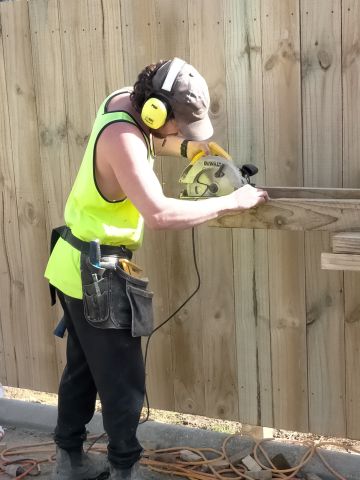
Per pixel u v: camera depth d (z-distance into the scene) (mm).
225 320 2877
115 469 2387
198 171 2346
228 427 3514
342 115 2508
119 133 2102
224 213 2172
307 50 2516
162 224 2080
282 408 2850
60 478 2643
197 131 2113
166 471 2816
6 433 3262
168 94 2062
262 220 2281
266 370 2844
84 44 2865
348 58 2463
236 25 2604
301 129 2580
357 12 2422
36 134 3051
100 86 2877
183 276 2916
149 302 2330
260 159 2664
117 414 2330
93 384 2588
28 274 3234
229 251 2803
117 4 2771
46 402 3873
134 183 2074
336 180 2557
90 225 2273
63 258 2354
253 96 2631
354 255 2029
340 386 2721
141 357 2381
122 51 2805
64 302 2432
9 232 3225
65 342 3232
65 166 3027
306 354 2754
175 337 2998
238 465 2836
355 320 2639
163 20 2713
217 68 2666
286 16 2521
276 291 2750
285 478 2711
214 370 2949
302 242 2668
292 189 2457
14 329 3344
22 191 3146
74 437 2631
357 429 2723
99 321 2242
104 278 2242
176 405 3070
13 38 2992
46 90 2982
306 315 2719
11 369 3406
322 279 2662
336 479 2703
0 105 3090
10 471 2852
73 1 2844
